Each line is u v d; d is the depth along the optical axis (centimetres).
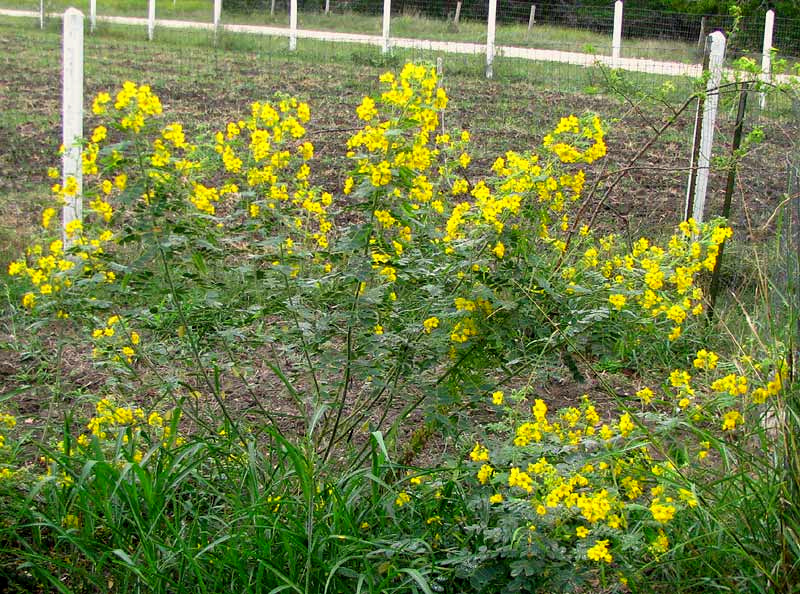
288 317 356
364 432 406
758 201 743
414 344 329
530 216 317
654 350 483
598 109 1164
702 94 538
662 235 674
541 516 256
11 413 408
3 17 1945
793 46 1597
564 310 326
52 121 1025
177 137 302
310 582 282
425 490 311
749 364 293
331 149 934
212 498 328
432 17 2331
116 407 352
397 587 278
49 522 287
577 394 467
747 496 290
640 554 283
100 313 373
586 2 2230
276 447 331
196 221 317
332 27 2100
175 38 1759
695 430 286
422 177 316
